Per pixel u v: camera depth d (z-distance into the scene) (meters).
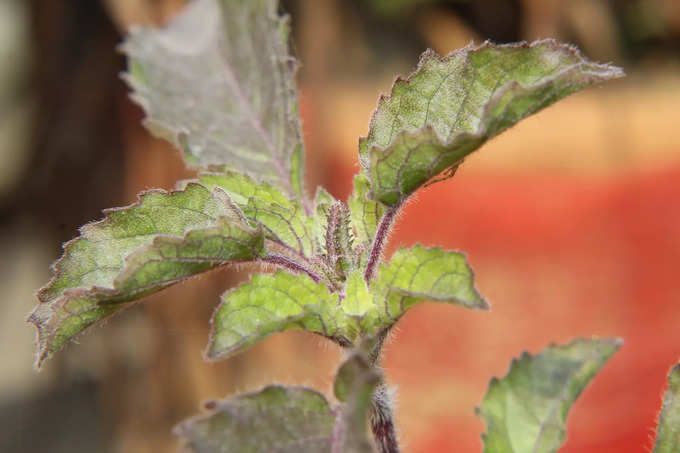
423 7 0.86
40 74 0.56
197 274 0.23
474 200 0.68
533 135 0.73
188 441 0.21
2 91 0.59
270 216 0.24
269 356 0.53
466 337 0.61
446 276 0.22
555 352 0.24
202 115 0.28
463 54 0.23
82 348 0.66
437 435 0.55
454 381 0.58
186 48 0.29
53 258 0.65
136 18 0.44
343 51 0.83
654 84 0.90
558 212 0.67
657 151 0.71
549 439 0.24
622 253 0.63
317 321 0.23
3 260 0.76
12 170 0.60
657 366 0.54
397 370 0.61
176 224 0.23
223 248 0.23
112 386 0.60
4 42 0.58
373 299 0.23
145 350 0.56
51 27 0.54
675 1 0.93
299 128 0.26
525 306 0.62
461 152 0.23
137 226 0.23
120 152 0.55
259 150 0.27
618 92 0.79
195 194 0.23
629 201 0.67
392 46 0.89
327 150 0.64
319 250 0.24
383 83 0.82
